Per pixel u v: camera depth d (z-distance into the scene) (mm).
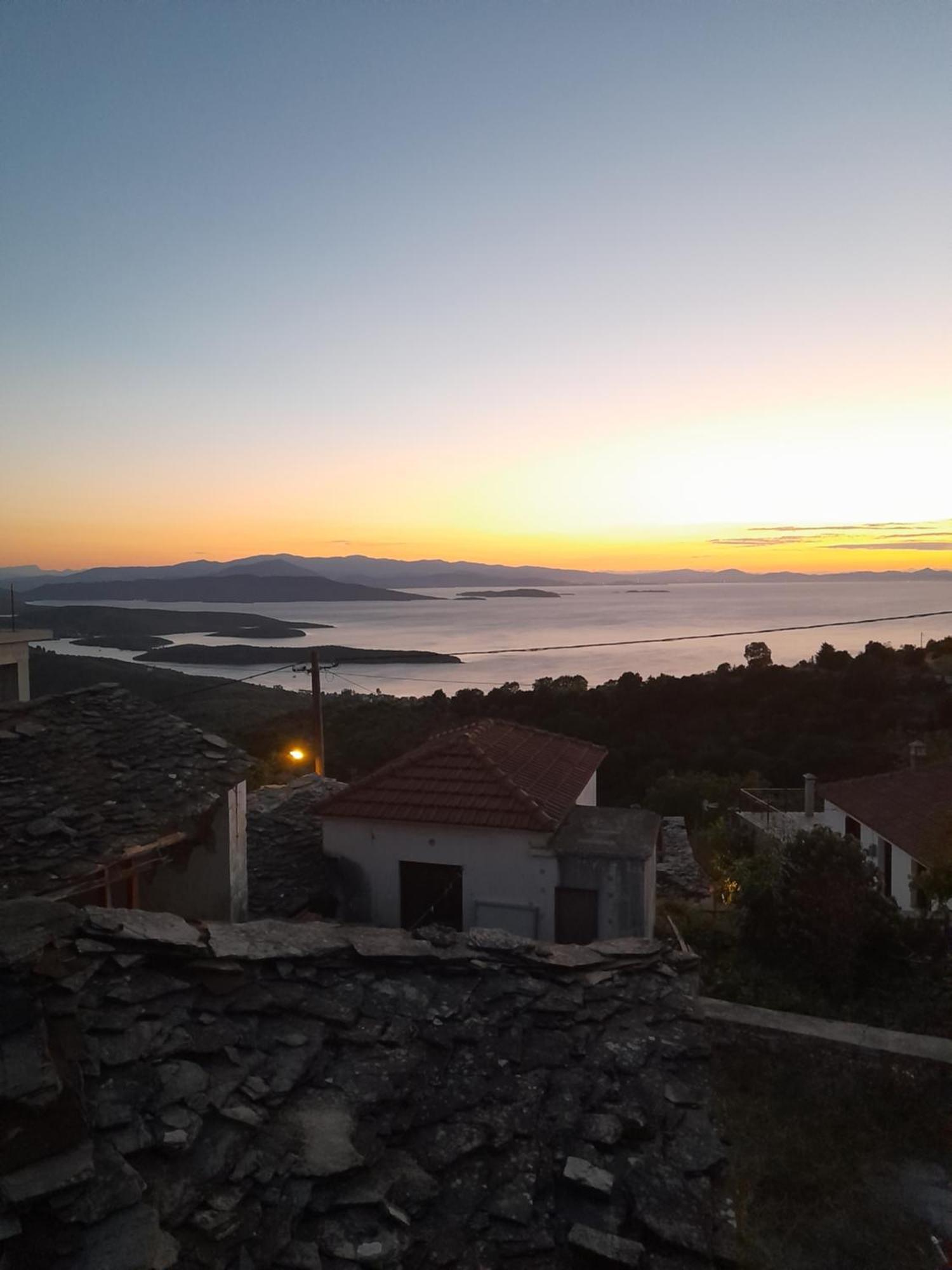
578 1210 4180
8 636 15828
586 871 11336
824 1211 5613
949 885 11883
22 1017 4160
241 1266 3426
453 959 6320
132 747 10219
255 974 5723
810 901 10016
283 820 14047
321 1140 4273
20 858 7766
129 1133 3943
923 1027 8461
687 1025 6000
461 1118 4742
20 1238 3217
